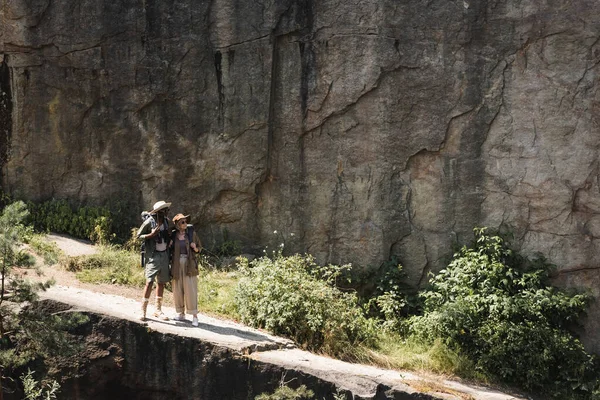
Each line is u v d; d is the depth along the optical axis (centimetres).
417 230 1277
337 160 1307
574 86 1195
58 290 1101
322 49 1297
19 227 1100
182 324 1050
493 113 1235
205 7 1340
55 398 981
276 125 1334
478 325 1143
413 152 1270
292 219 1334
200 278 1262
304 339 1095
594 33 1180
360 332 1122
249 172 1341
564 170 1204
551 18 1199
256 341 1020
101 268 1234
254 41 1321
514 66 1224
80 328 1005
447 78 1248
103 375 998
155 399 1000
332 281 1283
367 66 1274
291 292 1124
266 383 955
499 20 1225
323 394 941
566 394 1105
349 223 1303
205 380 977
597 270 1198
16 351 959
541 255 1215
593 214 1198
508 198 1235
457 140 1255
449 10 1241
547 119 1210
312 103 1307
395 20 1261
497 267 1191
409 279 1278
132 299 1145
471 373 1097
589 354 1169
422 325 1162
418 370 1080
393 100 1272
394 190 1284
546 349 1109
